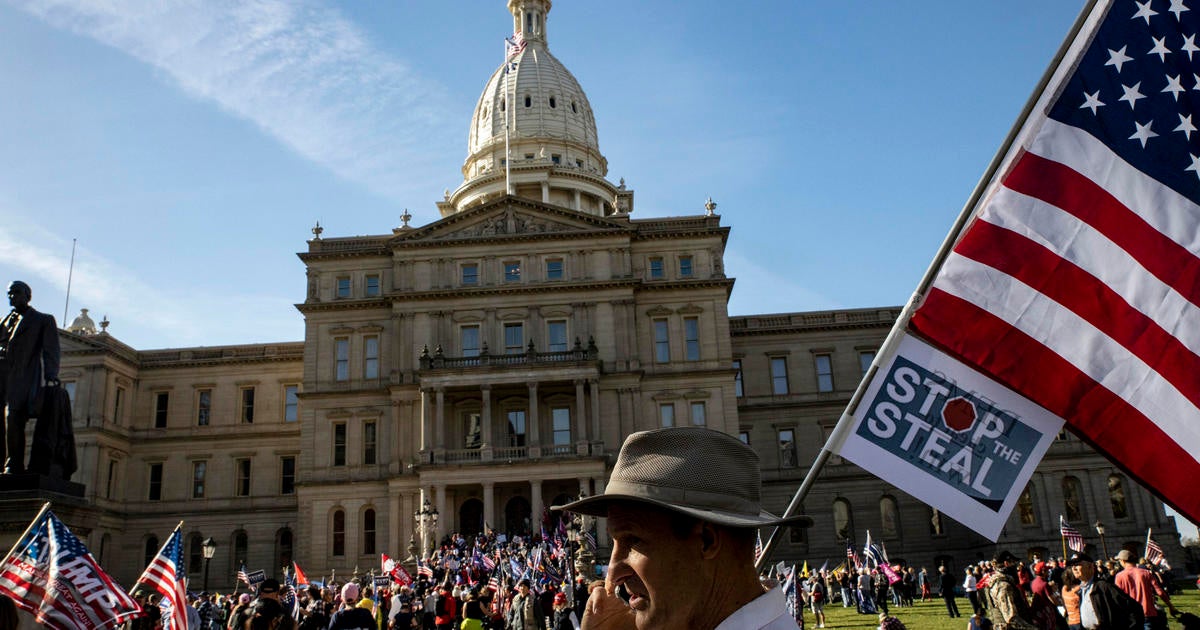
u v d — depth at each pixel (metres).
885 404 7.13
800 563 90.31
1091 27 7.04
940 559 89.44
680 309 85.94
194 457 97.06
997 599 20.30
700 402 83.81
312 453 83.44
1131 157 6.83
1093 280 6.79
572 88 133.62
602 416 81.81
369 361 85.50
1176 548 85.75
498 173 120.81
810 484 7.12
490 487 76.19
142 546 94.81
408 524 78.69
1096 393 6.65
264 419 97.88
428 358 79.56
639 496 3.57
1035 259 6.96
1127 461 6.55
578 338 80.19
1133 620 16.27
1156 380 6.54
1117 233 6.80
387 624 35.22
